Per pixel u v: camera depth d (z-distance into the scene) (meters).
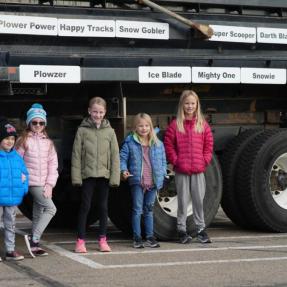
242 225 8.55
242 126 8.62
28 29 6.84
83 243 6.95
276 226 8.24
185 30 7.60
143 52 7.45
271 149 8.12
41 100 7.56
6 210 6.50
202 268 6.11
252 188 8.06
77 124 7.71
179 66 7.59
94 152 6.88
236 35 7.88
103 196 7.02
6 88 6.87
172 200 7.77
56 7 7.00
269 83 8.09
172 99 8.17
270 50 8.16
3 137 6.43
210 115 8.47
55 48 7.02
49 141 6.84
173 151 7.48
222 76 7.82
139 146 7.23
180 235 7.49
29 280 5.65
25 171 6.56
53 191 8.48
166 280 5.64
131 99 7.96
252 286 5.46
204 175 7.79
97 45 7.21
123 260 6.48
